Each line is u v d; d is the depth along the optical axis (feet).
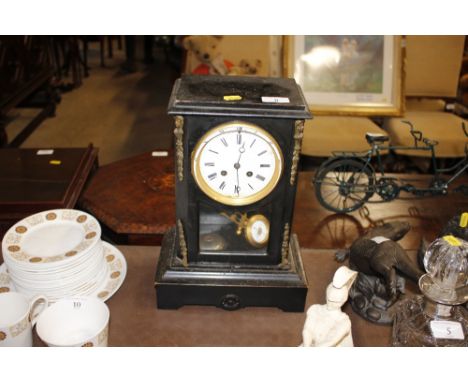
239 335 3.89
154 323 3.96
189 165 3.69
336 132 9.88
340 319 3.21
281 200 3.86
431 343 3.31
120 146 13.41
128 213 6.01
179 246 4.14
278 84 3.93
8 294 3.40
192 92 3.67
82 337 3.34
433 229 6.19
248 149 3.67
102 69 20.08
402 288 4.01
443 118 10.61
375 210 6.63
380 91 10.57
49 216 4.29
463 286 3.24
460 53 10.74
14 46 11.35
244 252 4.10
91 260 3.93
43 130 14.11
